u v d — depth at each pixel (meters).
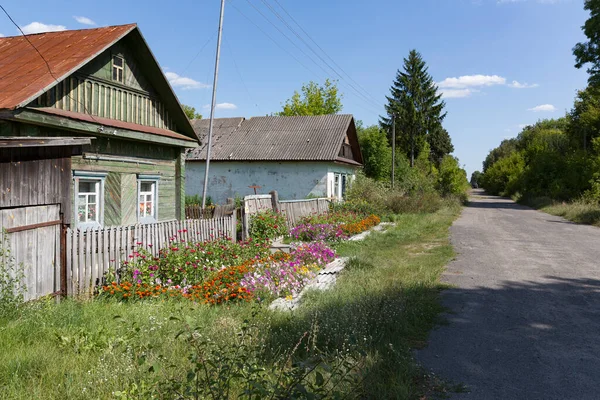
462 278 9.00
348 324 5.26
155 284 7.62
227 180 26.55
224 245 9.88
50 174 6.91
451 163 43.69
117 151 11.21
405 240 14.56
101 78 10.88
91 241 7.26
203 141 28.05
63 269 6.83
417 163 48.56
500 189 63.91
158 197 12.95
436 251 12.23
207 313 6.09
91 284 7.25
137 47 11.88
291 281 7.80
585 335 5.70
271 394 3.00
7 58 10.56
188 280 8.02
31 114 8.34
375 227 18.52
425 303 6.84
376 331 5.32
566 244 13.81
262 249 11.08
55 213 6.94
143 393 3.44
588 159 31.70
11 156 6.17
